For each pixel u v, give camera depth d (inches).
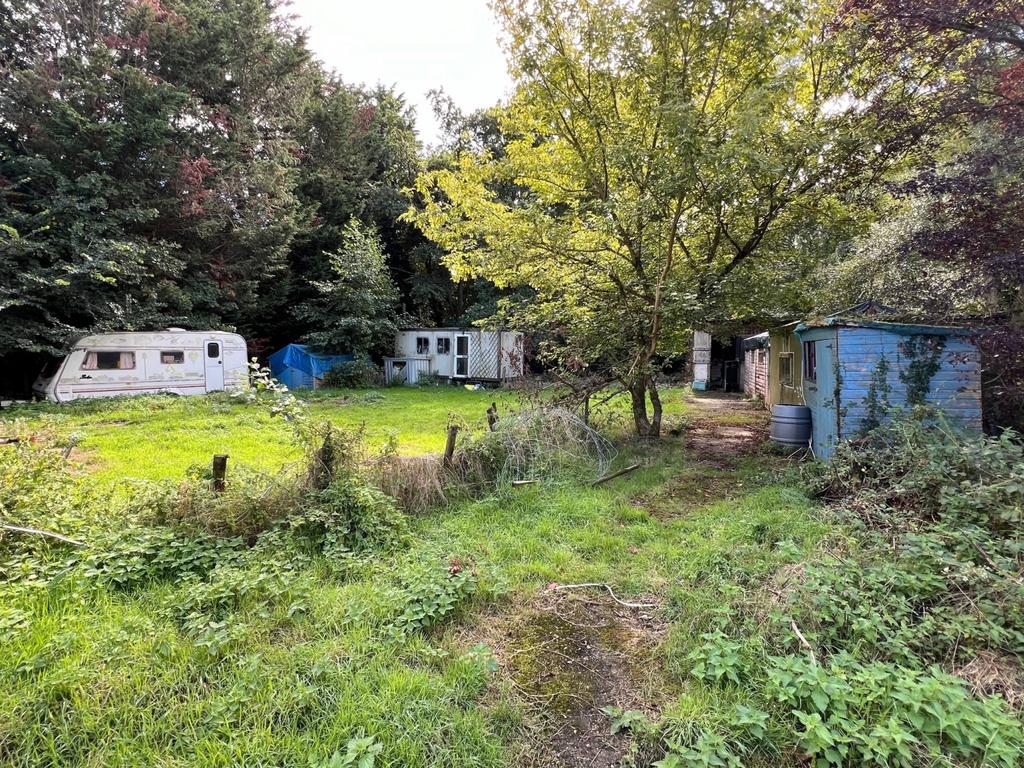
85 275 488.1
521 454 220.8
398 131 928.3
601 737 83.1
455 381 775.7
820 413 257.3
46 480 153.6
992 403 219.3
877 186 254.4
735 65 257.6
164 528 141.5
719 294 285.3
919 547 118.1
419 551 147.7
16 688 84.3
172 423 380.8
